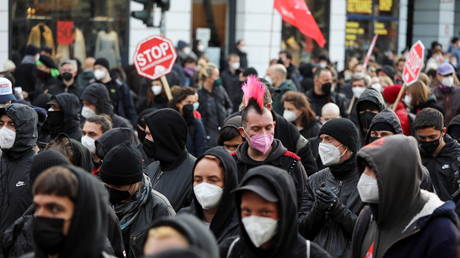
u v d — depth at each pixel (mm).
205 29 39406
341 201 10578
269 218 7547
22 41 31828
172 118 11984
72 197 6680
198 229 5879
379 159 7957
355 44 46281
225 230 9477
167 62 17453
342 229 9906
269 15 40438
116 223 9109
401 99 17234
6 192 11477
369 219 8578
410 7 52250
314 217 9930
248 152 10734
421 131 12961
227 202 9477
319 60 33875
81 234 6707
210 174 9422
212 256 5855
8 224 11414
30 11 31984
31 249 9266
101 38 33812
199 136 17406
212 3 40406
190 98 17203
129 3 34094
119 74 26422
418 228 7848
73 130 15172
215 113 22578
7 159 11688
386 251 8008
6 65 24438
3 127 11562
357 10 46188
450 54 42406
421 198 8055
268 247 7711
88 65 26828
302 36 41969
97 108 17125
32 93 23969
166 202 10375
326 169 11039
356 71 28422
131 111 22750
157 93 21344
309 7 43188
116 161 9898
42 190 6660
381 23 47062
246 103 10641
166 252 4926
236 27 40500
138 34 34562
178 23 36375
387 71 29719
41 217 6691
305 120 15789
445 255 7719
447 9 52219
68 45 33094
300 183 10719
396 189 7965
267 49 40562
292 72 30531
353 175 10719
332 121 10781
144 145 12273
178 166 11984
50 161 9344
